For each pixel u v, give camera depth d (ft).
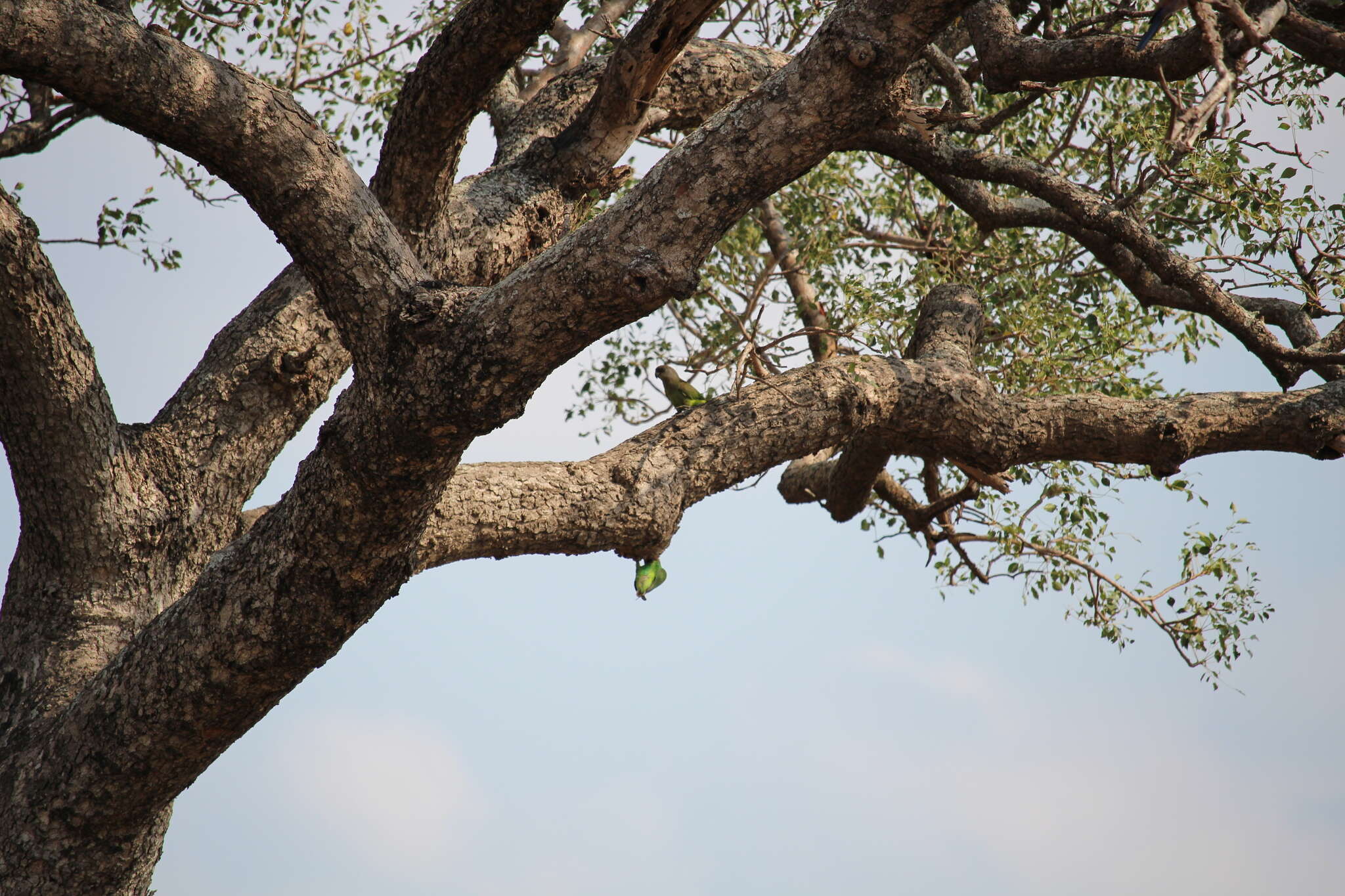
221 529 51.65
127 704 42.27
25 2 34.81
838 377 53.47
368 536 38.81
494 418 36.42
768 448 52.60
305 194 37.65
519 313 34.76
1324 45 33.71
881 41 31.60
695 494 52.29
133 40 36.45
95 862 44.93
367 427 36.96
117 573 48.67
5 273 41.73
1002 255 81.41
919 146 65.16
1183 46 47.34
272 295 53.62
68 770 43.21
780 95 33.01
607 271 33.78
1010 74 53.21
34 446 45.65
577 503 49.47
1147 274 68.49
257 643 40.60
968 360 58.85
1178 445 55.31
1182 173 57.21
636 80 55.88
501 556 50.29
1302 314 65.41
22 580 49.32
